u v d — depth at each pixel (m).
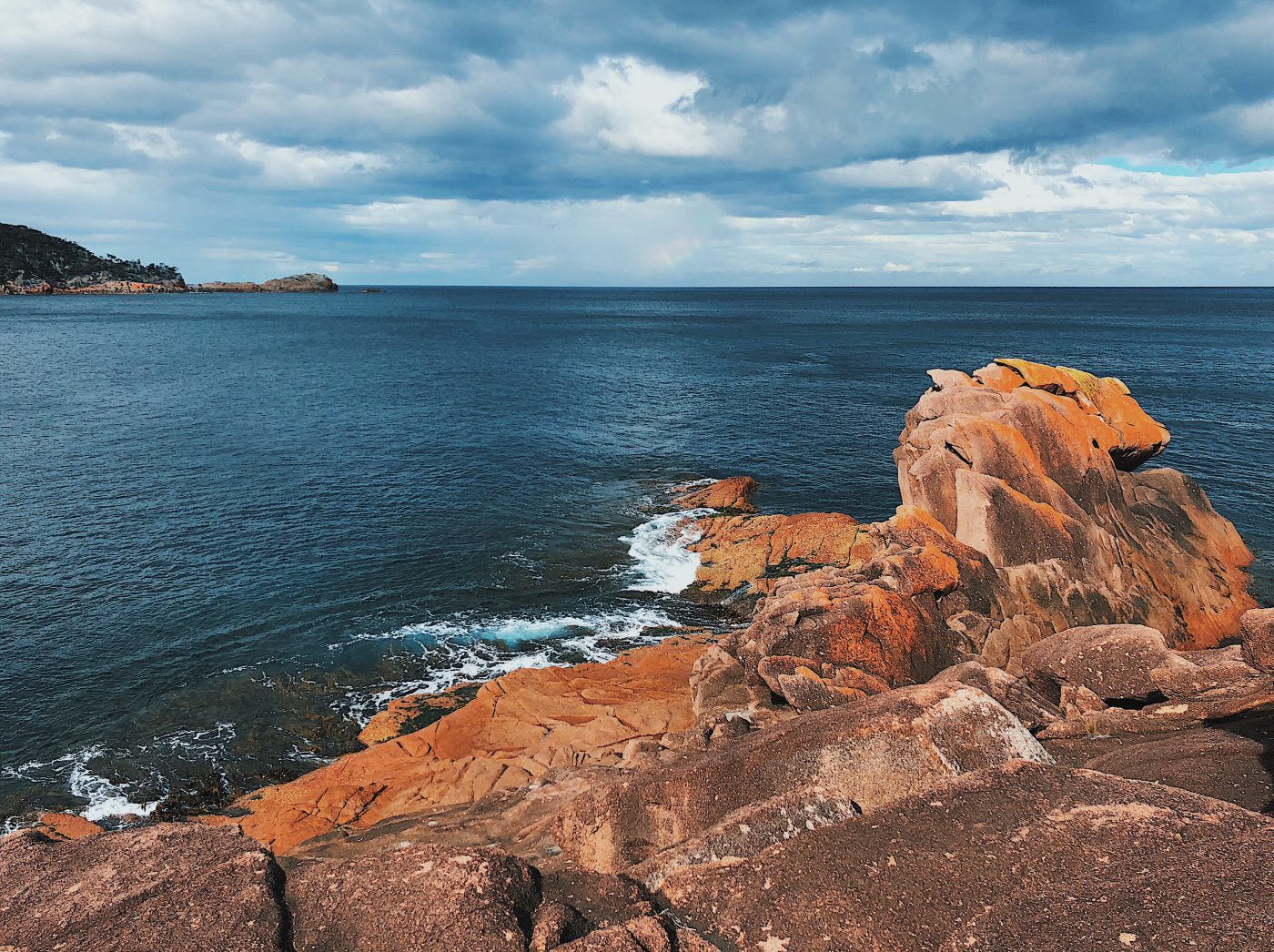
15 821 16.08
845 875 6.01
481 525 32.31
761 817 6.90
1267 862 5.30
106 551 29.38
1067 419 21.11
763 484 38.78
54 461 41.53
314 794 15.27
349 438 48.16
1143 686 10.71
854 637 15.08
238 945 5.18
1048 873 5.69
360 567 28.05
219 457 42.94
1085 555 18.67
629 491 37.25
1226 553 22.80
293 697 20.22
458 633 23.34
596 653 22.05
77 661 21.89
